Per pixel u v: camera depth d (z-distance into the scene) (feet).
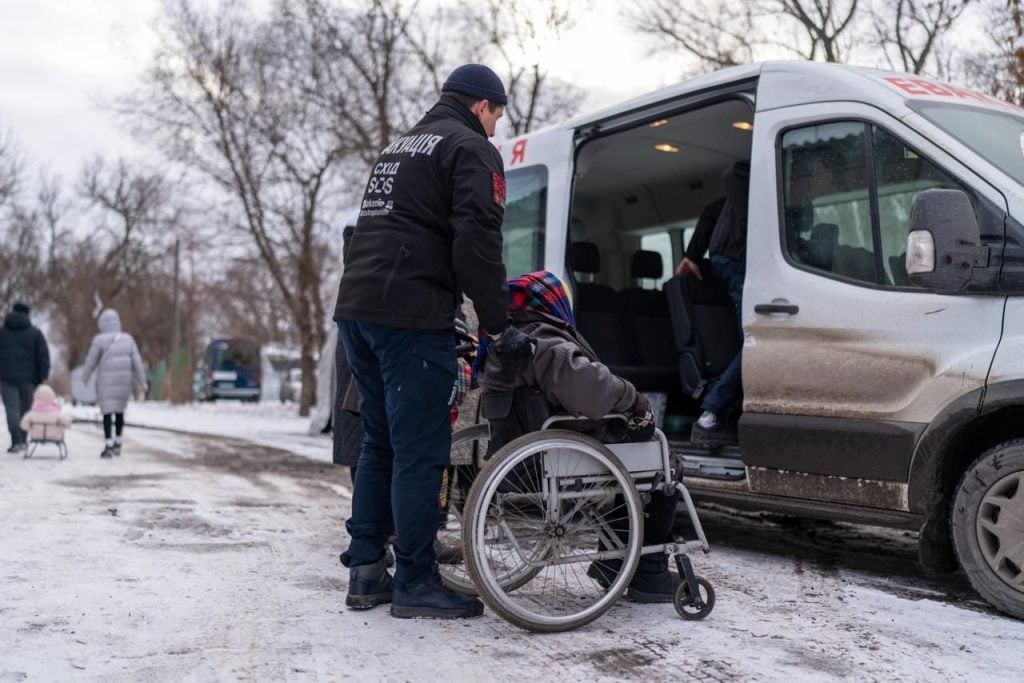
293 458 37.81
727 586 15.72
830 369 16.21
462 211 12.55
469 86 13.70
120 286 156.66
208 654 11.50
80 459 35.12
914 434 14.94
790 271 17.06
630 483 13.56
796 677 11.03
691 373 21.08
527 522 13.20
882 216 15.94
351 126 60.95
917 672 11.27
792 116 17.52
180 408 106.83
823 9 46.01
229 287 92.27
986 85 31.40
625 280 28.14
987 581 13.99
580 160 22.35
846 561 18.08
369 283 12.91
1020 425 14.60
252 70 66.18
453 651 11.80
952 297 14.80
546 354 13.29
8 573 15.14
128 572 15.57
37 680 10.42
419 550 13.21
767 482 17.17
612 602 13.24
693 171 25.80
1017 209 14.15
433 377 13.03
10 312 38.65
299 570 16.17
